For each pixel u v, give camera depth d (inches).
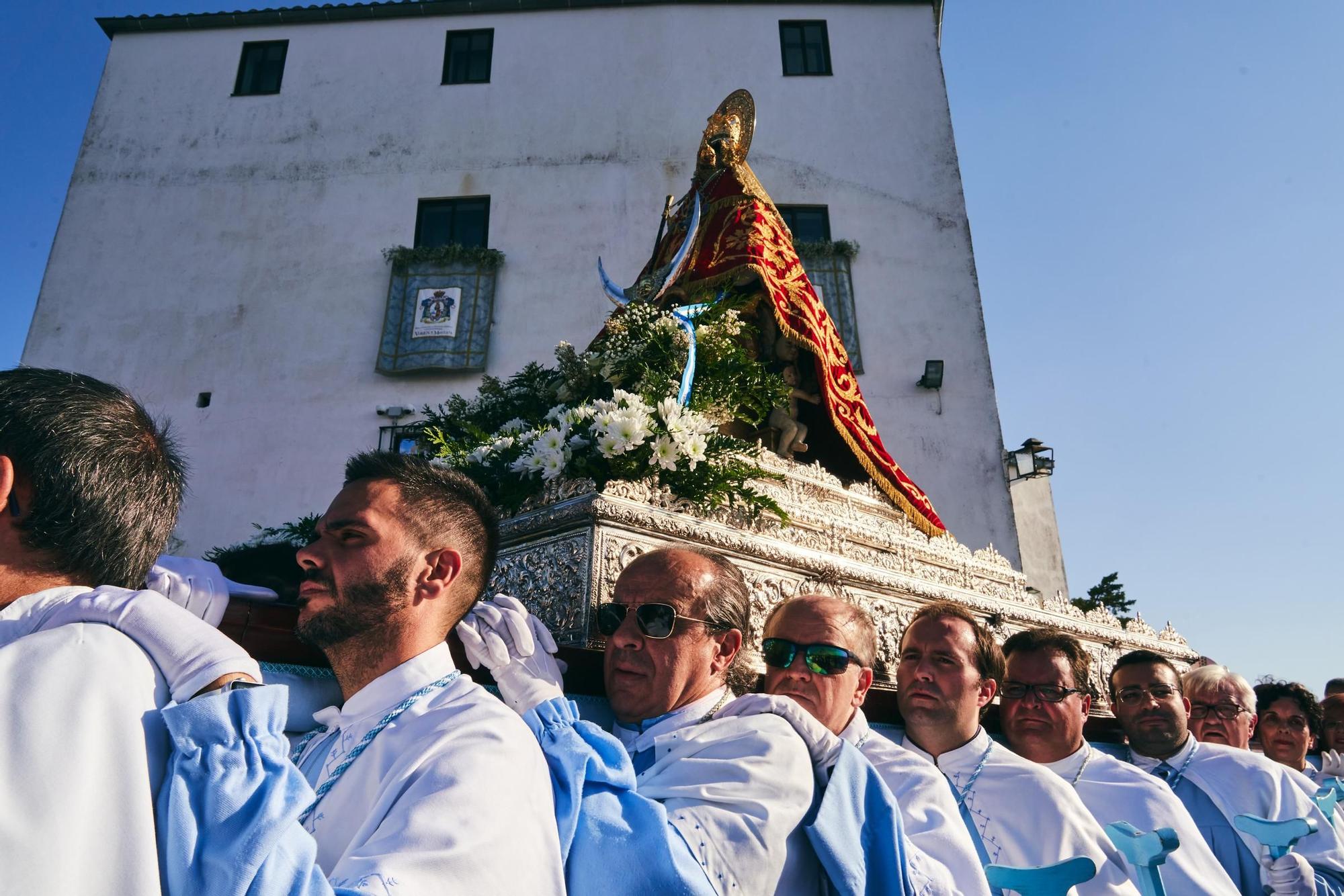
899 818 80.9
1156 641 234.7
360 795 61.6
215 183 631.2
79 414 48.0
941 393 576.4
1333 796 143.1
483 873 50.8
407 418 569.9
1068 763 132.2
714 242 224.8
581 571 121.2
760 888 71.2
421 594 70.0
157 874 38.7
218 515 547.8
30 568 46.3
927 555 185.6
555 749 70.2
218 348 587.5
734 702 91.1
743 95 246.5
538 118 649.6
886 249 613.0
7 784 36.0
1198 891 113.0
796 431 212.4
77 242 610.9
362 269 609.3
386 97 657.0
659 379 164.9
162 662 44.5
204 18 671.8
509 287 605.3
